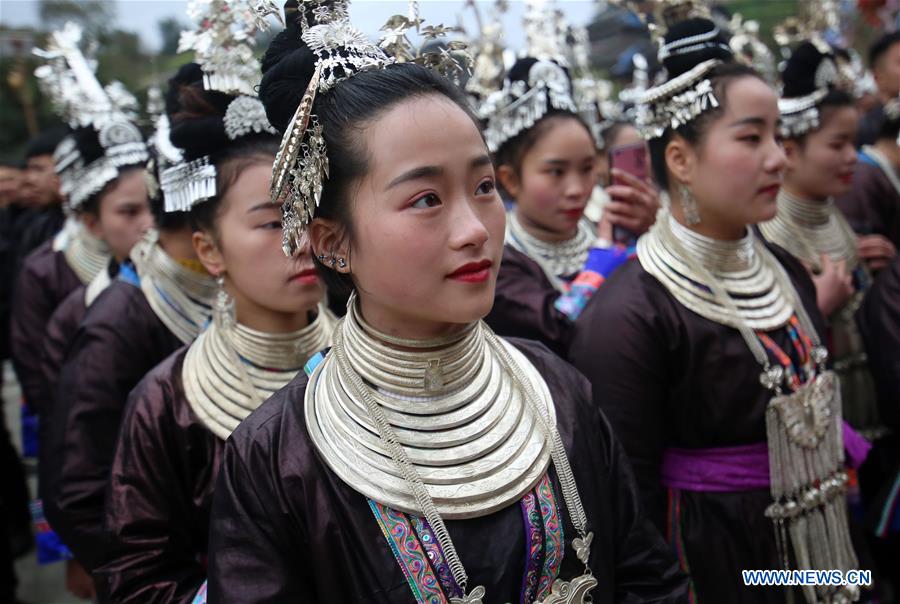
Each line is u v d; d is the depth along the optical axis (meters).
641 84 4.11
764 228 3.31
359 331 1.30
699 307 2.07
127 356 2.30
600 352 2.09
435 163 1.14
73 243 4.31
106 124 3.05
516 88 2.99
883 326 2.65
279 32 1.42
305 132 1.24
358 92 1.20
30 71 8.41
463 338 1.31
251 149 1.80
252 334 1.86
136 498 1.72
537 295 2.73
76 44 3.37
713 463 2.10
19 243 6.10
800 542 2.09
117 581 1.67
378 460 1.22
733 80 2.08
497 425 1.30
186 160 1.88
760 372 2.07
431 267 1.15
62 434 2.18
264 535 1.22
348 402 1.27
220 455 1.76
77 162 3.15
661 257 2.15
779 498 2.06
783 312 2.15
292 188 1.26
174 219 2.35
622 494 1.46
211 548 1.26
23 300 4.26
